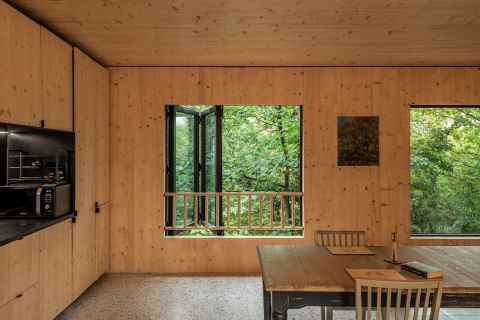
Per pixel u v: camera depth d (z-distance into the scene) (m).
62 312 3.31
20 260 2.50
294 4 2.85
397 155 4.54
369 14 3.03
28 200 2.98
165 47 3.83
